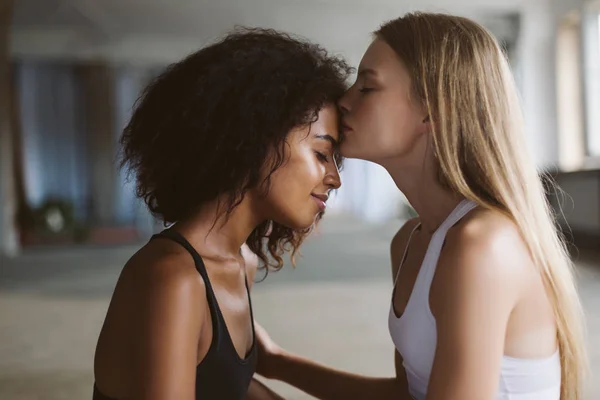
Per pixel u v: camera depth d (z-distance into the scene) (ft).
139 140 2.91
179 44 35.88
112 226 35.32
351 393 3.80
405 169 2.98
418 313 2.70
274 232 3.42
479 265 2.43
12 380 7.88
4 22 24.22
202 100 2.65
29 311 12.41
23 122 36.70
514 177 2.73
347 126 2.90
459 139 2.73
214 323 2.64
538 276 2.68
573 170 22.11
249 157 2.64
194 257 2.63
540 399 2.81
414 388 2.99
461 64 2.73
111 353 2.63
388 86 2.81
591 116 24.68
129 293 2.56
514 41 28.40
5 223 24.82
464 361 2.43
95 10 29.86
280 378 4.06
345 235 29.04
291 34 3.22
